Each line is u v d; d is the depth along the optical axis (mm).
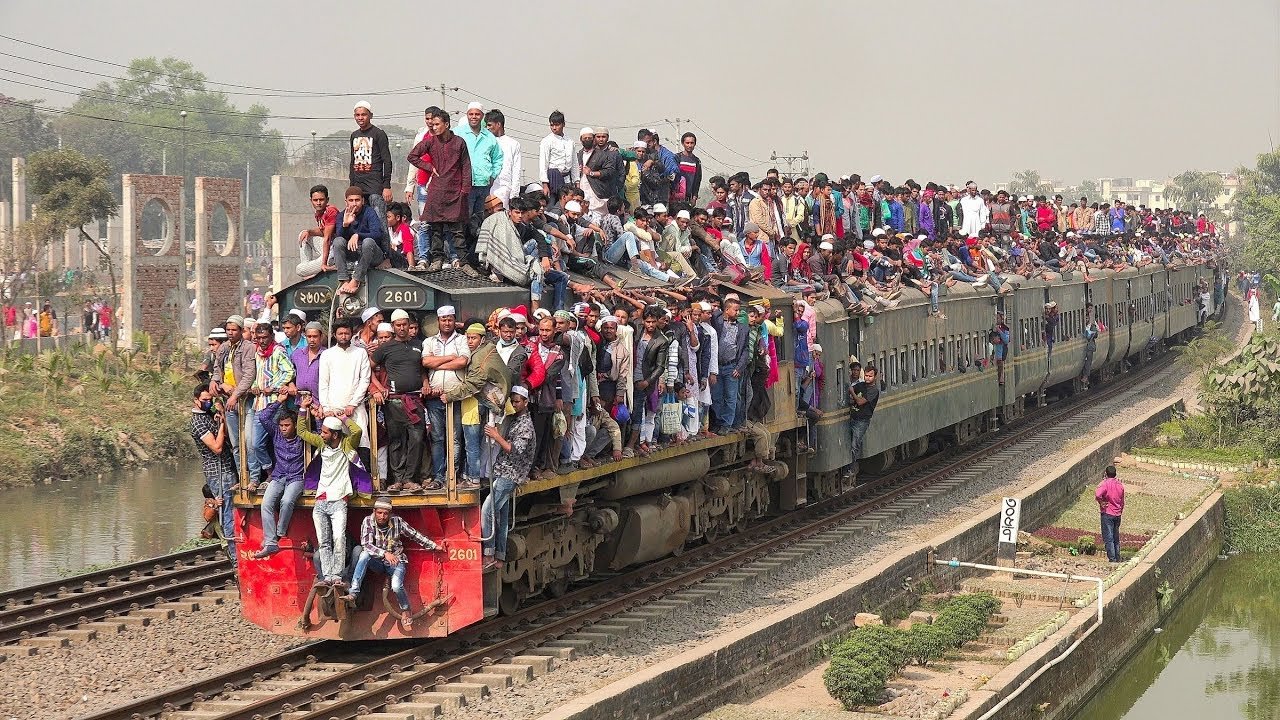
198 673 20719
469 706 18859
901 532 33375
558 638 22219
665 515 26641
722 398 27969
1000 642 27781
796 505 33656
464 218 23344
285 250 70562
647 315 24453
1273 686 30828
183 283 68812
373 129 23797
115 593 25688
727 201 35094
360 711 18281
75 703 19125
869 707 22266
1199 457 49062
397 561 20219
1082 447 47781
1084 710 28500
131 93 179125
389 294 21297
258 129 176750
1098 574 33844
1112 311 63750
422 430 20531
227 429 22078
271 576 20984
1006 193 54406
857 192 41625
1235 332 91062
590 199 29594
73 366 58188
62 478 49469
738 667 22172
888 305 37125
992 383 47250
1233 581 40656
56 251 91250
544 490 21969
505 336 20781
